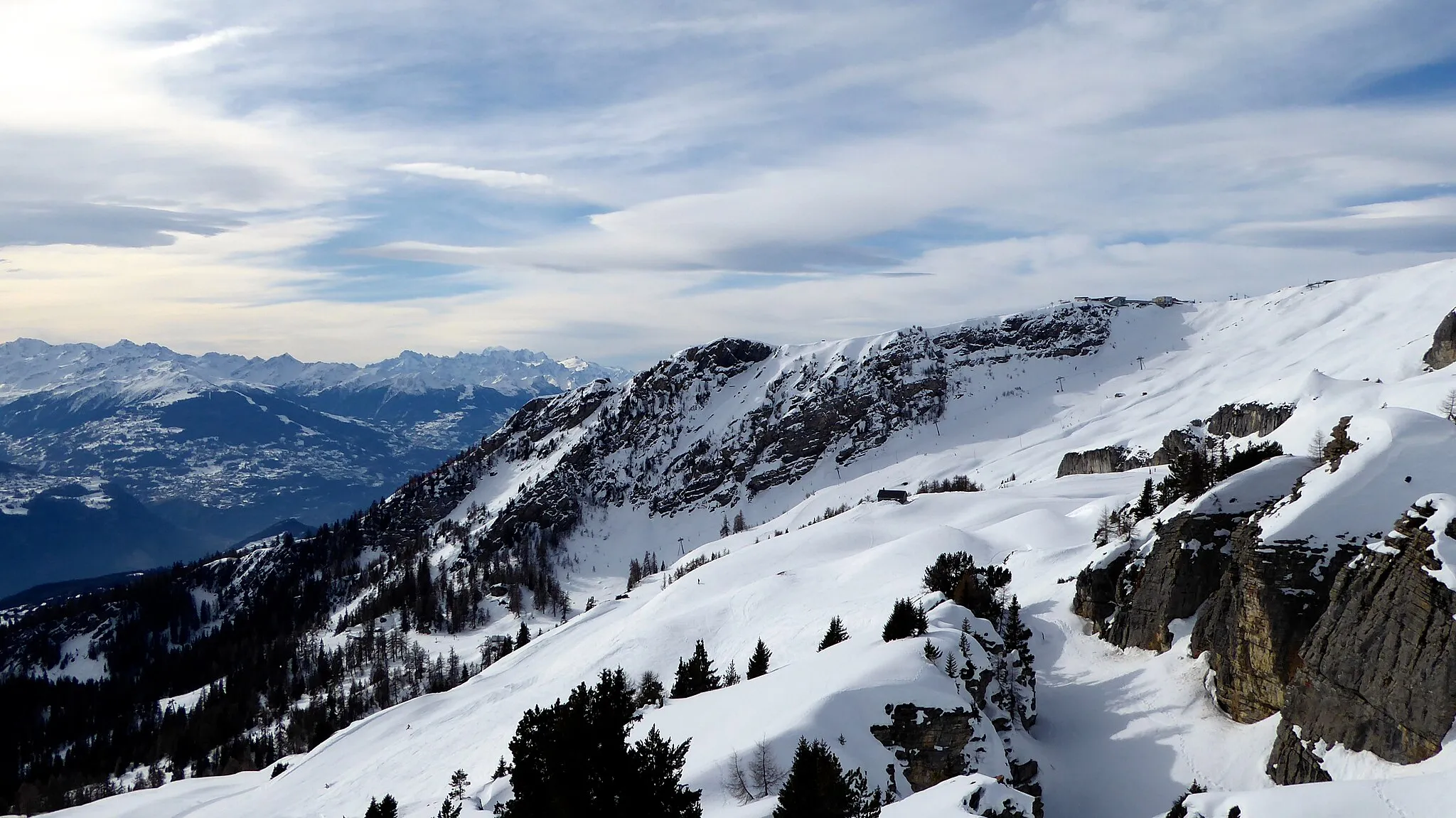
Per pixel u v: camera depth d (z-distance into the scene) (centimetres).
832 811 3959
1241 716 6216
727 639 13812
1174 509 8788
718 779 4859
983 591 8438
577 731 4300
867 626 10981
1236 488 7825
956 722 5256
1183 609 7581
